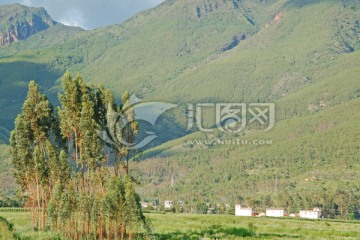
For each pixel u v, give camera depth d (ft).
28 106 354.13
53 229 324.60
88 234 311.27
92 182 334.65
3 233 311.47
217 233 371.76
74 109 345.31
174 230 376.48
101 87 355.97
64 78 346.54
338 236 396.57
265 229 410.52
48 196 349.41
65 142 361.51
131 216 296.71
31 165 352.90
